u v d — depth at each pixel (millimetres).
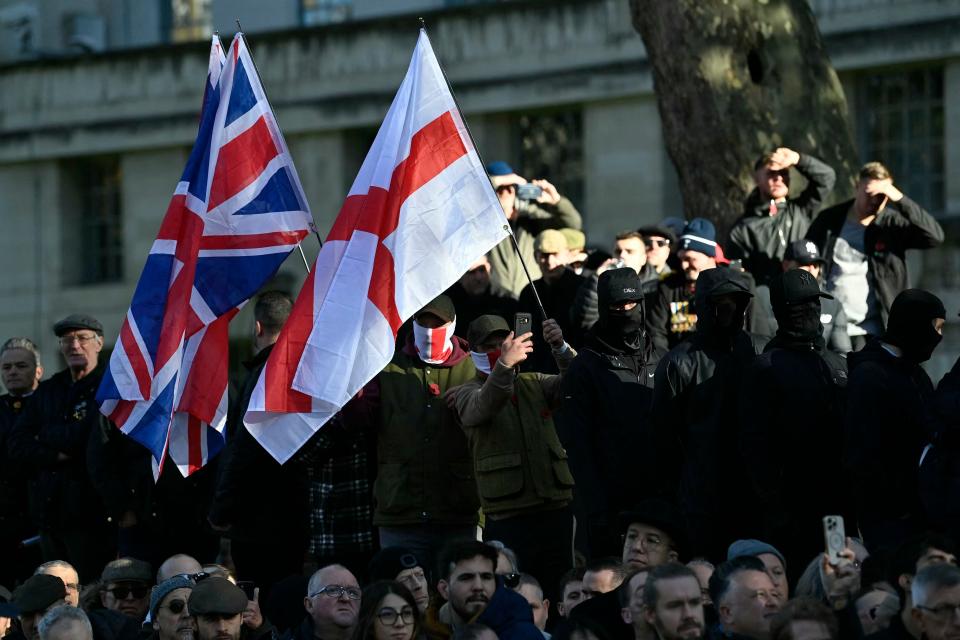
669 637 21781
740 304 25766
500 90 70250
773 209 32281
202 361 29672
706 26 37656
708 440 25406
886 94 63469
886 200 31141
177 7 85875
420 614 24516
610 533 26484
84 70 79062
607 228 68875
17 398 35344
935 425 23406
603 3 68438
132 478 31594
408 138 27438
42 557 34969
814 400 24797
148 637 27297
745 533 25438
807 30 38344
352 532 28062
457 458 27734
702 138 37656
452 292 33812
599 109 68938
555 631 23312
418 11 74375
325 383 26891
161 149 77812
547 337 27297
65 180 79812
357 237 27312
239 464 28625
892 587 21484
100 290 78375
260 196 29953
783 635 20438
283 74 74938
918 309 24500
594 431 26750
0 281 80438
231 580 26312
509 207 35188
